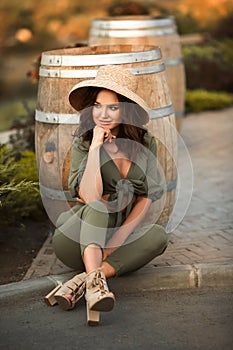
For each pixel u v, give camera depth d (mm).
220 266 5008
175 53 8594
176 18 16359
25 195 5980
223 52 14453
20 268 5281
